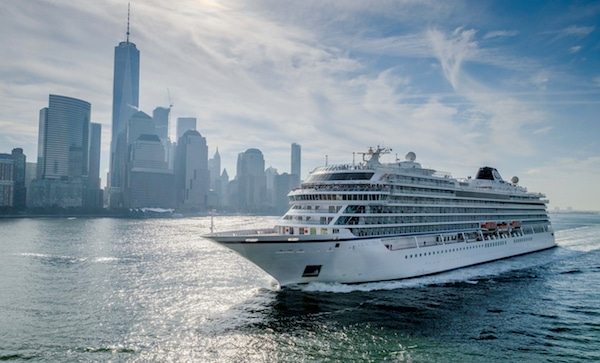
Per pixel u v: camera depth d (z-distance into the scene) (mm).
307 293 67125
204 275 89000
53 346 48281
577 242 151000
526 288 75312
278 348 47562
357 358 45094
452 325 54938
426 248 79750
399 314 58656
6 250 132375
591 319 57906
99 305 65188
